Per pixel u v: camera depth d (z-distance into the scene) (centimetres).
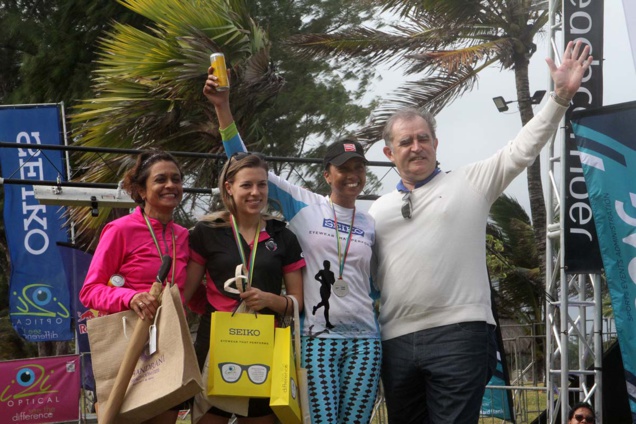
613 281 659
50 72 1753
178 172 398
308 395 400
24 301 1263
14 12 1894
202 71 1183
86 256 1269
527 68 1464
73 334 1276
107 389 364
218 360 377
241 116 1365
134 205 996
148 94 1224
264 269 396
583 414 771
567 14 779
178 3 1175
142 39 1208
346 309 411
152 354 361
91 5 1703
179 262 390
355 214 433
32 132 1291
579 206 776
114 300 368
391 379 432
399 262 427
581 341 842
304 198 434
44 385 1057
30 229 1277
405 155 430
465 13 1427
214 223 404
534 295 1956
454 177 432
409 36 1503
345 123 1844
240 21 1227
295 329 395
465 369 411
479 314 417
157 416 382
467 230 422
